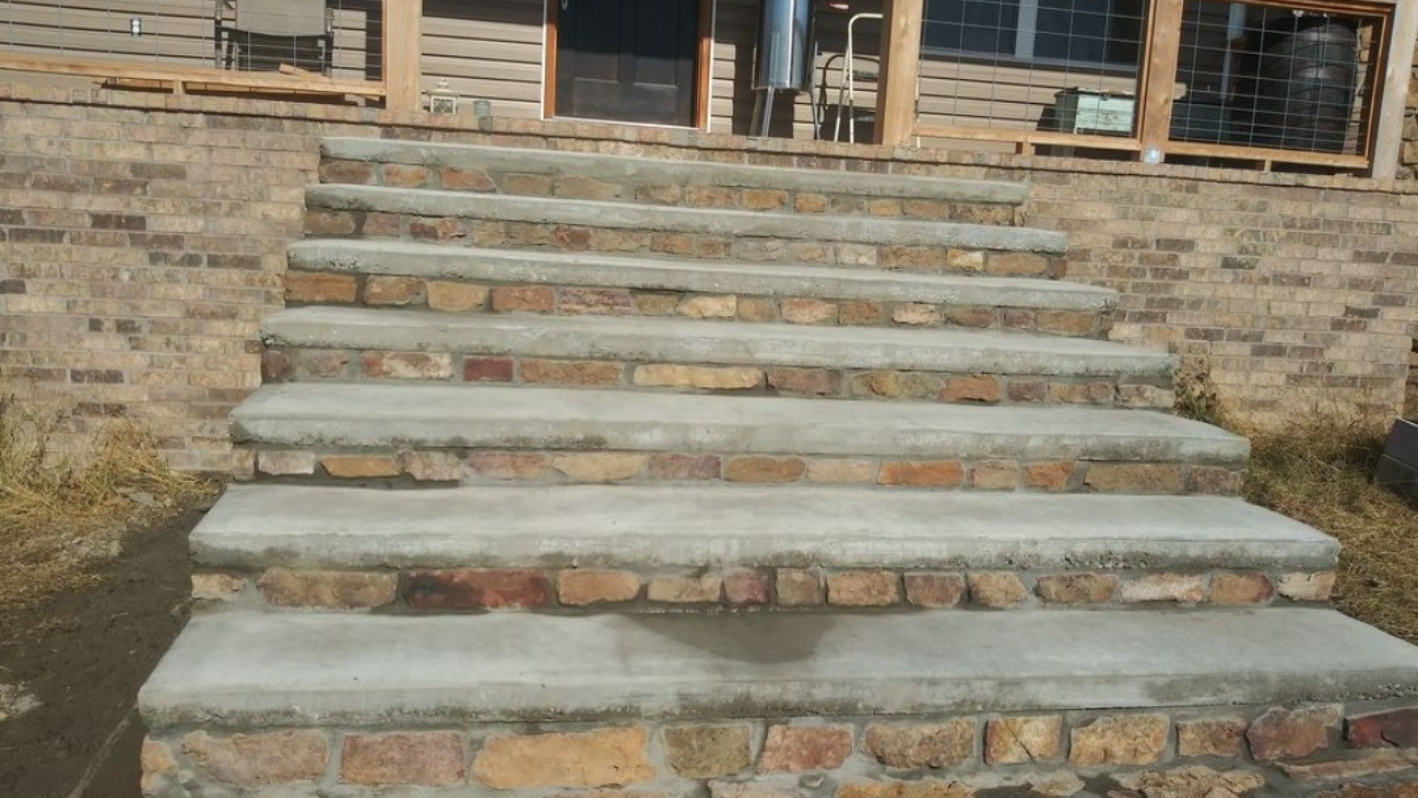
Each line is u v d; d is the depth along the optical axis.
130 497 4.69
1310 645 2.68
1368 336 5.73
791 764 2.38
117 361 4.82
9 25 6.72
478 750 2.27
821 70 7.52
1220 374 5.61
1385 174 5.95
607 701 2.28
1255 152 5.88
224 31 6.84
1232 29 7.48
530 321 3.58
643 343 3.45
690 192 4.54
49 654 3.45
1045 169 5.27
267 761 2.21
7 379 4.75
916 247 4.41
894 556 2.75
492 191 4.38
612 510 2.83
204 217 4.79
